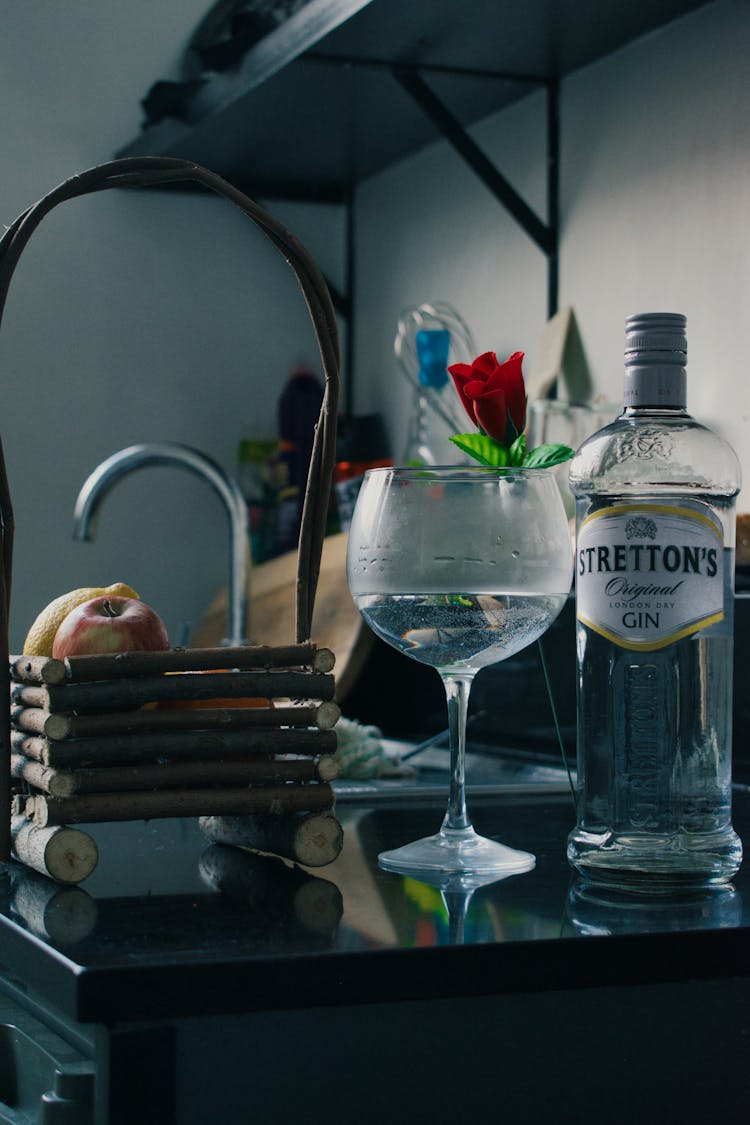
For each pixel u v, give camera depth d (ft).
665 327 2.44
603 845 2.34
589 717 2.41
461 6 4.48
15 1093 2.25
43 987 1.89
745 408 4.36
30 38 6.37
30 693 2.41
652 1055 2.04
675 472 2.43
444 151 6.25
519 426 2.60
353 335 7.17
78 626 2.47
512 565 2.30
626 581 2.34
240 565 5.44
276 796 2.38
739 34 4.36
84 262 6.56
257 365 6.91
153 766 2.33
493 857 2.54
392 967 1.85
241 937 1.94
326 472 2.71
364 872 2.49
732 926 2.01
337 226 7.21
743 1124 2.08
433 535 2.30
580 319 5.27
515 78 5.35
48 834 2.31
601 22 4.69
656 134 4.80
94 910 2.16
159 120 6.19
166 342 6.73
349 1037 1.89
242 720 2.38
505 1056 1.96
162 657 2.35
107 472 5.27
